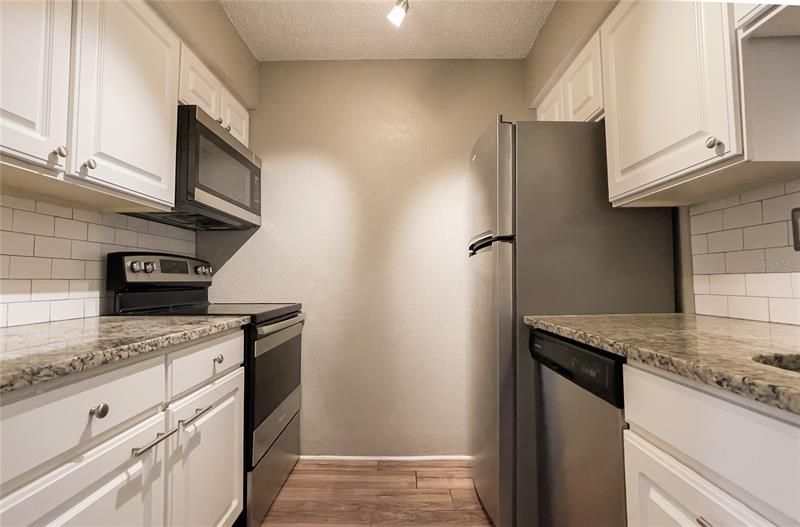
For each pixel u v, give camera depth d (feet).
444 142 7.25
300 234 7.20
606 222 4.60
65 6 3.21
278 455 5.81
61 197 4.03
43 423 2.16
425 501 5.60
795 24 2.60
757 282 3.73
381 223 7.19
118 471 2.75
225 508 4.36
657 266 4.62
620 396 2.79
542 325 3.96
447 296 7.11
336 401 7.05
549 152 4.64
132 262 5.00
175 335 3.30
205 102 5.59
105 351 2.52
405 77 7.32
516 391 4.49
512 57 7.27
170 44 4.66
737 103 2.75
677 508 2.17
